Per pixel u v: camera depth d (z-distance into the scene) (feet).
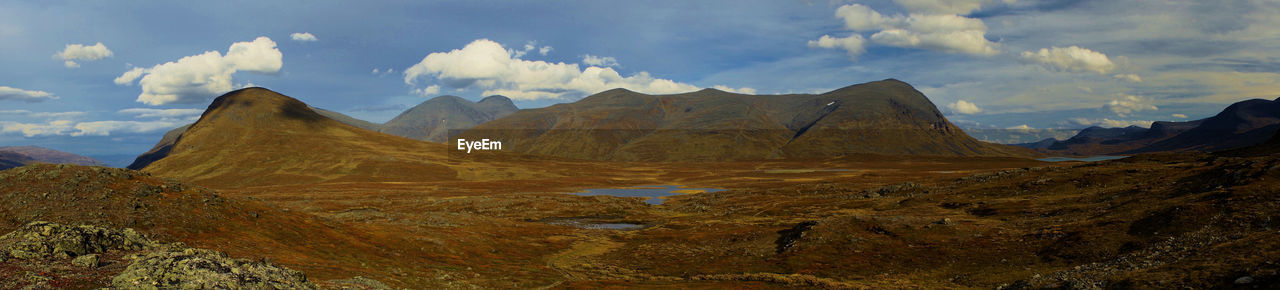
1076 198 331.16
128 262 114.52
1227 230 184.96
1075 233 227.40
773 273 229.45
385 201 590.55
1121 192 319.68
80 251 117.50
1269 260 122.72
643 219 492.95
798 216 420.36
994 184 437.17
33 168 198.18
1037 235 238.07
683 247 296.92
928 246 246.47
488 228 363.97
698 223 410.93
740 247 285.43
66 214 173.68
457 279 197.47
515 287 194.08
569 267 254.88
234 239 195.31
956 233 258.98
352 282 151.74
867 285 190.90
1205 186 273.33
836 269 228.84
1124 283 139.33
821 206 466.29
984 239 246.06
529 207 554.87
